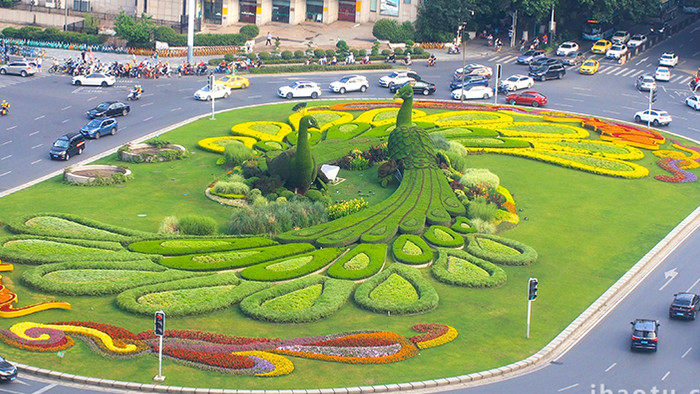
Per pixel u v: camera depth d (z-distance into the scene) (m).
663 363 67.06
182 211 94.38
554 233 92.00
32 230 83.56
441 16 173.50
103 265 76.25
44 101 132.50
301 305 72.19
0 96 133.25
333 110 133.00
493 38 182.75
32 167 106.12
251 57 159.88
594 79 156.50
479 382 63.00
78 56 160.12
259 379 60.88
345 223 88.25
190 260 78.88
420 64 165.25
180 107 133.62
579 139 121.69
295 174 95.50
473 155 114.88
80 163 108.38
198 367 61.72
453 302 75.69
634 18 175.25
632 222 95.62
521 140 119.25
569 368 66.00
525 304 76.38
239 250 82.12
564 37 179.50
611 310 76.56
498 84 149.88
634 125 130.50
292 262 79.69
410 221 89.06
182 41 165.00
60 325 65.88
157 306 69.81
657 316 75.50
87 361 61.69
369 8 187.50
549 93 147.00
